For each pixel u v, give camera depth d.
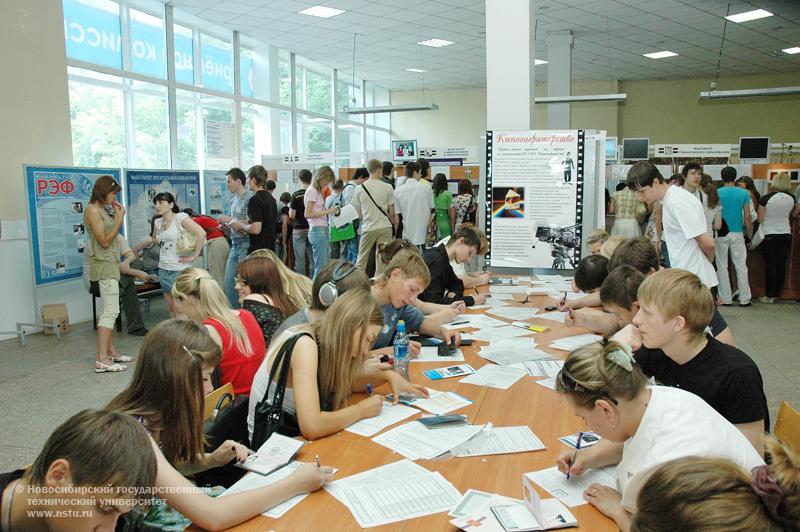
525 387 2.08
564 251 4.32
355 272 2.23
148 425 1.43
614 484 1.40
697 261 3.49
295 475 1.38
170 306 5.05
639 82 14.84
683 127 14.65
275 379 1.80
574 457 1.48
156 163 8.56
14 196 5.43
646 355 1.83
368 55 12.01
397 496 1.36
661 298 1.57
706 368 1.60
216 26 9.60
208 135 9.16
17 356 4.72
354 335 1.81
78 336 5.39
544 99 9.98
